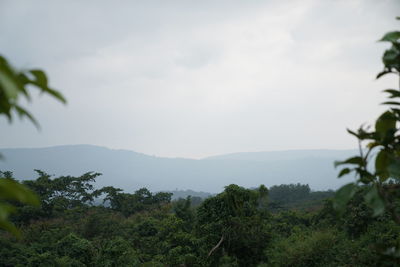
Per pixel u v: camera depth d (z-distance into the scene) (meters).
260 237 17.88
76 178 48.03
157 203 47.16
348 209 19.12
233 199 18.05
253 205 18.28
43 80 0.90
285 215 30.56
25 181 44.00
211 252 17.53
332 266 16.14
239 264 17.88
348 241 18.05
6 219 0.92
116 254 20.58
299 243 18.80
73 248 21.66
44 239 27.05
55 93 0.91
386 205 1.48
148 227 30.02
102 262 20.05
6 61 0.81
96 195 47.62
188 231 25.52
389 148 1.57
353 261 15.09
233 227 17.61
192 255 18.75
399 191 1.50
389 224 17.08
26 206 34.84
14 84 0.81
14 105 0.91
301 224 27.92
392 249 1.74
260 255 17.91
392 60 1.51
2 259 21.94
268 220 19.11
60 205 41.66
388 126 1.59
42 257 20.98
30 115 0.94
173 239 23.28
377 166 1.55
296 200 87.94
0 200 0.93
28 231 28.91
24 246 24.73
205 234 18.78
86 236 30.67
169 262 19.98
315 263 17.19
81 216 39.56
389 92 1.55
